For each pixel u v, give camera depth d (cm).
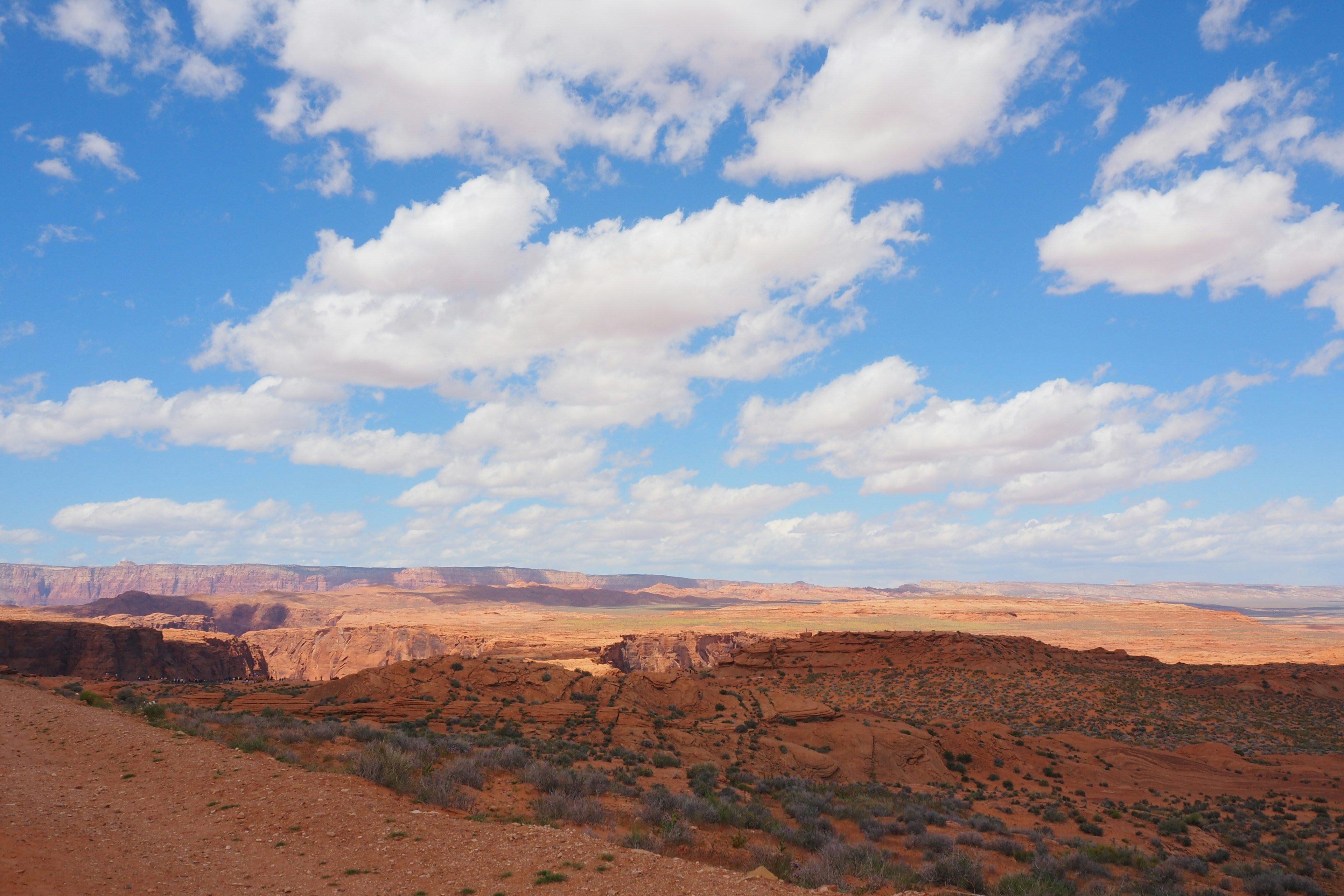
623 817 1928
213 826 1414
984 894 1691
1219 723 6919
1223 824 3778
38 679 4384
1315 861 3108
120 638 15025
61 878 1080
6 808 1427
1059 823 3469
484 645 18775
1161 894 2122
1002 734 5494
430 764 2203
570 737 3900
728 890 1169
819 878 1584
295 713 4134
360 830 1406
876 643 9956
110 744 2088
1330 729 6744
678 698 5300
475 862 1261
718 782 2933
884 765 4500
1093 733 6488
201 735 2419
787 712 5244
